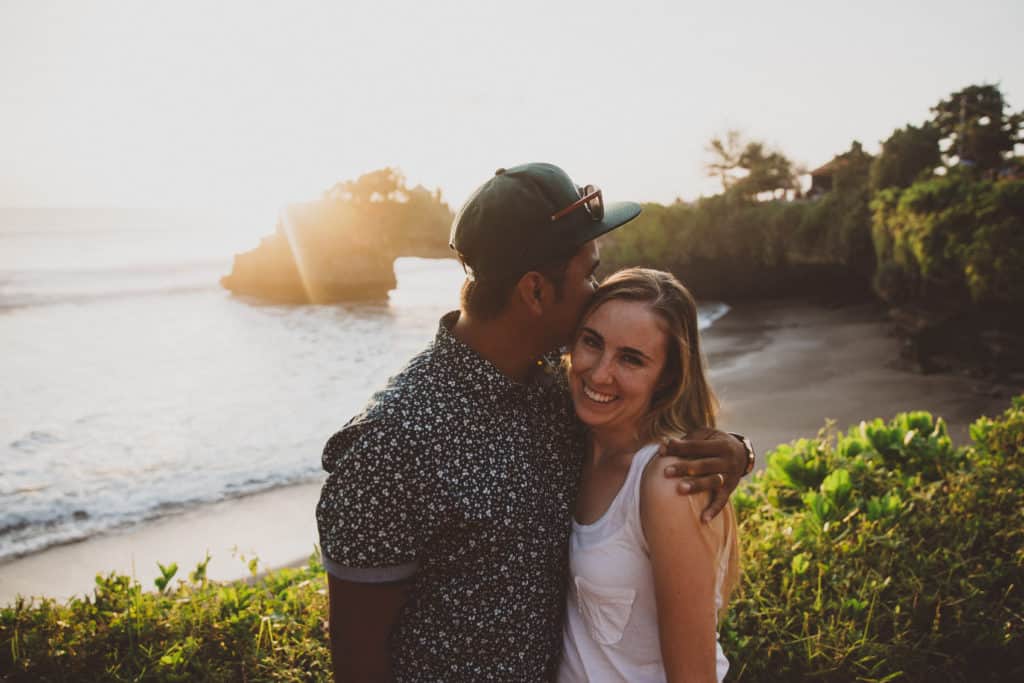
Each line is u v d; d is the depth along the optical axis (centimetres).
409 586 149
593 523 164
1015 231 1977
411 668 151
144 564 946
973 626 248
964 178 2405
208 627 252
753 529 340
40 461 1609
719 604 176
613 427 172
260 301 6094
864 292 4050
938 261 2169
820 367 2331
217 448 1692
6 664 230
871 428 425
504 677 153
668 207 4897
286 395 2467
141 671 225
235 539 1023
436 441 141
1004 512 338
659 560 151
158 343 3925
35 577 917
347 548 138
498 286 148
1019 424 446
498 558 148
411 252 6869
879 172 3806
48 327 4572
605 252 4856
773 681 235
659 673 163
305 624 257
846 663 235
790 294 4469
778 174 6588
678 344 164
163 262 9012
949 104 4303
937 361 2155
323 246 6316
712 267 4594
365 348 3669
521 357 158
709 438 169
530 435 158
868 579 276
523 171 153
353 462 138
